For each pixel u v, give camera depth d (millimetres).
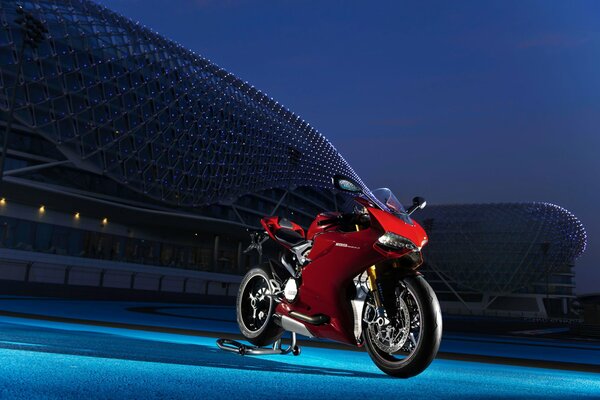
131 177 48688
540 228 119250
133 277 51312
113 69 46688
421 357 3691
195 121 53969
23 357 3871
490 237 121312
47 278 44344
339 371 4281
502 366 6309
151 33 53781
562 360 8836
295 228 5055
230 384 3240
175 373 3561
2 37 39062
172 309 24859
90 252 50438
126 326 9453
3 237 43375
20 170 42812
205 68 59031
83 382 2992
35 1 42375
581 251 128250
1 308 14922
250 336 5090
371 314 4074
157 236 58281
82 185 47750
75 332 7191
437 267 126062
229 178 60188
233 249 67750
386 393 3256
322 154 83000
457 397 3279
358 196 4070
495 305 124562
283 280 4812
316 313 4270
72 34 43375
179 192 53469
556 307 124688
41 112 42156
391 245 3777
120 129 47031
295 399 2867
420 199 4676
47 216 46781
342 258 4035
